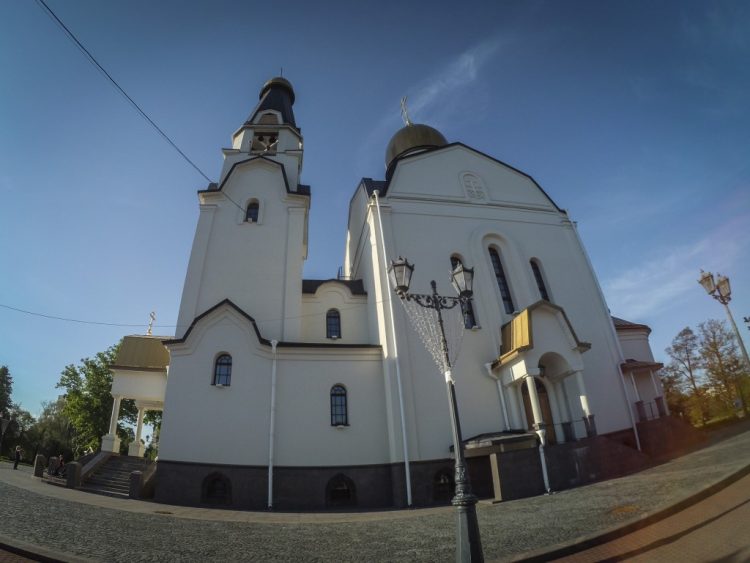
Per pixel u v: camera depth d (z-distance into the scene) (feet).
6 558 26.00
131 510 43.96
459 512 24.80
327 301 76.18
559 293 78.64
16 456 84.43
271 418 58.65
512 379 63.00
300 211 78.18
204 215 76.13
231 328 63.46
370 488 57.82
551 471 53.31
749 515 28.04
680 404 128.36
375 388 63.62
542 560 26.35
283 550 30.17
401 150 100.78
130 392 76.13
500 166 88.74
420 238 75.51
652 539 27.14
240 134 92.79
